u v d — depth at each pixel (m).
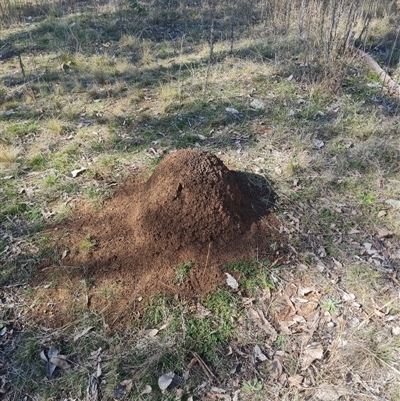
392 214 3.18
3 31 6.68
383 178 3.52
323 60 5.10
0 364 2.27
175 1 7.55
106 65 5.52
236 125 4.23
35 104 4.64
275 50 5.61
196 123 4.27
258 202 3.20
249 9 6.95
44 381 2.20
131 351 2.31
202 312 2.49
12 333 2.41
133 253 2.76
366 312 2.52
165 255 2.73
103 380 2.19
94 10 7.19
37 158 3.74
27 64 5.57
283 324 2.46
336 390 2.14
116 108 4.57
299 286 2.66
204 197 2.74
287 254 2.83
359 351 2.29
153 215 2.78
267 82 5.01
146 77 5.22
